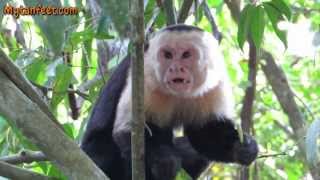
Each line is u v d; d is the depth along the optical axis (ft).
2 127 12.91
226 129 14.34
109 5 5.14
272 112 25.25
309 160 10.22
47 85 14.51
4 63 7.68
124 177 14.01
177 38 13.85
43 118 7.16
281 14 13.91
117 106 12.96
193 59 13.92
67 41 12.84
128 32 6.70
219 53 14.80
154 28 15.92
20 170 8.58
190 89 13.79
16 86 7.51
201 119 14.46
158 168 12.79
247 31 14.29
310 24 21.72
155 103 13.89
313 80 25.98
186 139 14.87
